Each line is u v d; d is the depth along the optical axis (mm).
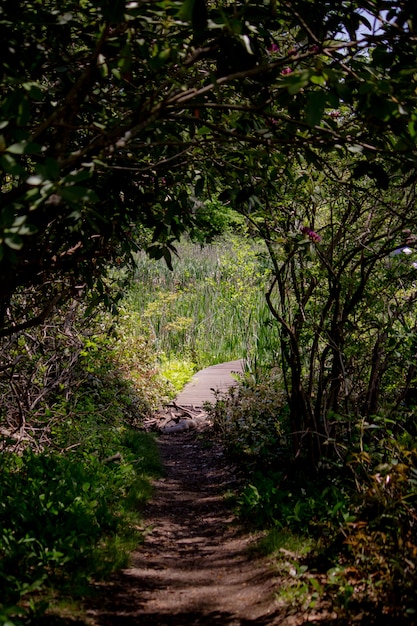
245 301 17469
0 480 5449
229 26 2766
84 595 3943
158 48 3154
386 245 5297
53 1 3686
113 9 2822
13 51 3273
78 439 7223
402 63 3393
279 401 7855
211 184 4918
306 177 5129
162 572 4691
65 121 3443
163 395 12781
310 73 2816
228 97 4211
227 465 8273
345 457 5539
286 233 5340
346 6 3662
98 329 9352
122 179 4383
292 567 4305
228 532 5707
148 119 3234
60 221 4449
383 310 5789
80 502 5285
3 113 2803
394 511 3887
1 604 3400
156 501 6812
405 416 5500
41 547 4203
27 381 7043
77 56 3754
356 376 6328
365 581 3703
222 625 3707
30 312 6906
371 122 3473
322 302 6379
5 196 3377
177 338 17406
